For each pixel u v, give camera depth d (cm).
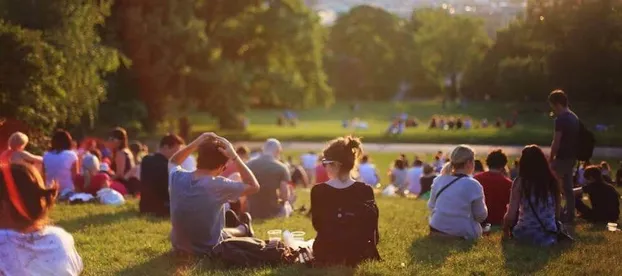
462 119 6969
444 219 971
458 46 11406
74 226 1084
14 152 1289
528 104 7488
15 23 2509
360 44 11769
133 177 1534
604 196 1207
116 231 1038
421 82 11906
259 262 783
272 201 1262
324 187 760
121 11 4278
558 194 936
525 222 938
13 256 432
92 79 2814
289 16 5341
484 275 753
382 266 755
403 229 1127
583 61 5447
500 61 8275
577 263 820
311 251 793
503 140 5203
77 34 2652
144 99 4625
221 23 5156
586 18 5353
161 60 4419
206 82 4762
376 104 10844
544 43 5862
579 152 1148
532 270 775
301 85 5544
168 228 1064
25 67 2306
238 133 5700
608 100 5784
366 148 5066
